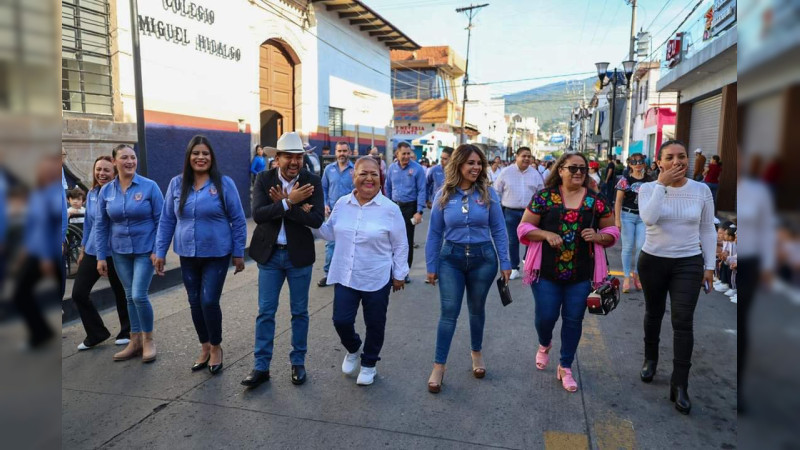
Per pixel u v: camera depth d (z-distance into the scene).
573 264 3.91
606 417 3.54
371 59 22.19
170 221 4.34
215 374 4.27
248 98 13.66
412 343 4.95
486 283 4.10
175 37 10.83
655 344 4.07
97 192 4.70
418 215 7.73
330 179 7.60
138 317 4.57
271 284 4.07
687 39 14.47
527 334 5.18
